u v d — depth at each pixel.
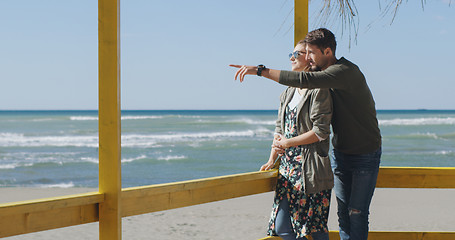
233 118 52.88
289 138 2.51
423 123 43.75
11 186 15.47
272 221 2.61
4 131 37.34
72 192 14.11
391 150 26.75
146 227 7.94
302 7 2.84
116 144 2.11
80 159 22.25
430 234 3.07
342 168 2.72
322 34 2.44
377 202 10.51
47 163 20.89
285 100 2.66
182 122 45.31
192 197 2.47
